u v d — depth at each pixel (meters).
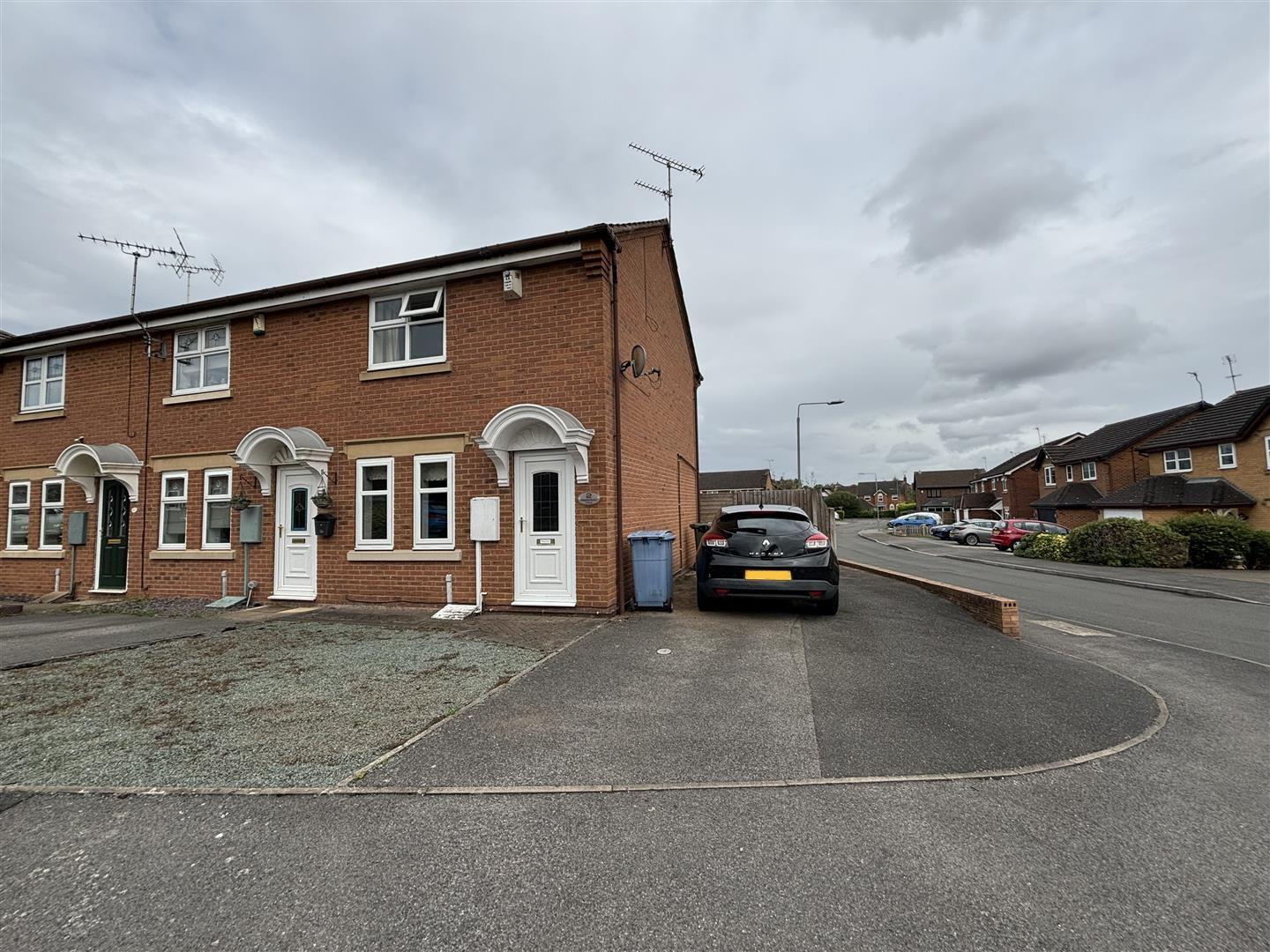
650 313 11.35
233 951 2.24
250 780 3.59
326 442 9.75
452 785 3.54
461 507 9.02
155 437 10.97
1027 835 3.04
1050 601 12.29
